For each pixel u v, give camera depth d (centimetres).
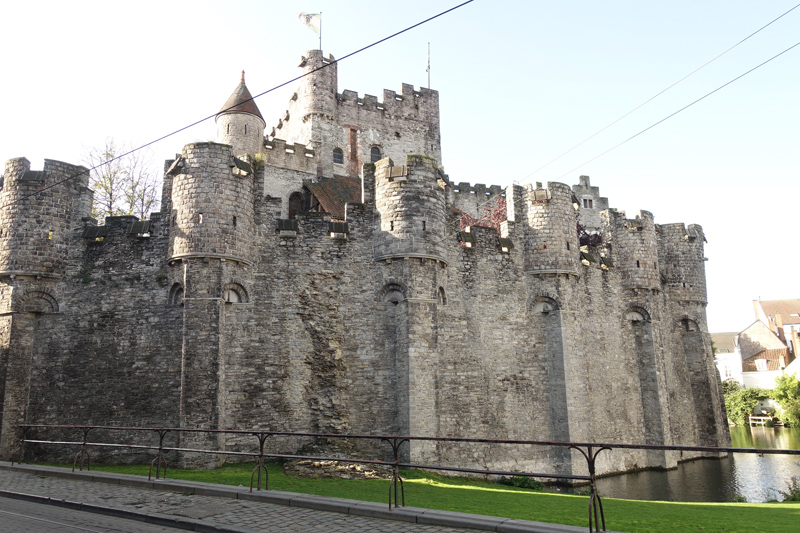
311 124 5922
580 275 3541
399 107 6519
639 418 3738
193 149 2756
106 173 4769
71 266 2847
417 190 2981
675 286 4366
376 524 1348
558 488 3036
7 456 2581
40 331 2762
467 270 3222
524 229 3450
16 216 2783
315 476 2272
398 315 2914
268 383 2755
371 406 2842
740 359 10388
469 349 3117
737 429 7475
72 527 1295
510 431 3130
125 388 2697
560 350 3275
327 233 2997
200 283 2647
